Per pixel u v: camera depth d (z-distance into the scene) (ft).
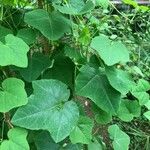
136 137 2.70
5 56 1.07
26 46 1.13
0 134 1.28
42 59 1.31
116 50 1.21
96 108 1.36
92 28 1.41
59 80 1.35
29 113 1.15
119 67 1.58
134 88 1.42
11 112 1.24
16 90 1.12
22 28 1.35
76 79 1.29
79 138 1.25
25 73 1.27
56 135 1.15
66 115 1.18
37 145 1.30
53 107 1.19
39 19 1.26
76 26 1.38
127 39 2.16
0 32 1.26
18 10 1.39
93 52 1.36
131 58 1.99
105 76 1.31
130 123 2.76
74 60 1.39
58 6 1.26
